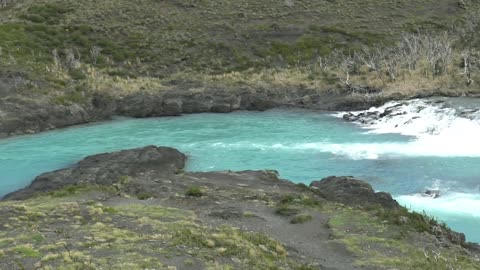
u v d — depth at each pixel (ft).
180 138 118.32
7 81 141.08
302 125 129.80
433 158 92.38
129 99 153.58
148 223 48.42
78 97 148.05
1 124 124.98
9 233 44.21
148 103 150.82
